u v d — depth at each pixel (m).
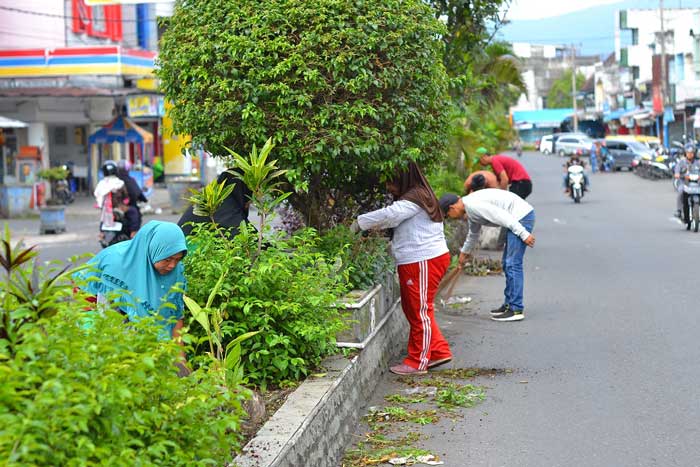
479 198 11.08
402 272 8.35
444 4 13.05
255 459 4.74
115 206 17.31
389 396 7.64
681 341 9.56
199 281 6.39
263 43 7.59
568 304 12.08
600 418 6.99
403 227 8.31
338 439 6.21
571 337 9.95
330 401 6.08
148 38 46.66
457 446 6.40
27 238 24.70
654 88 64.44
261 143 7.78
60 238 24.70
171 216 31.83
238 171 7.64
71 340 3.68
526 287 13.70
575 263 16.38
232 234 7.34
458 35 13.48
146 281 5.52
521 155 82.94
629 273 14.84
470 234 10.97
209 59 7.71
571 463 6.04
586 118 106.06
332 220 9.59
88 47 36.19
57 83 36.34
